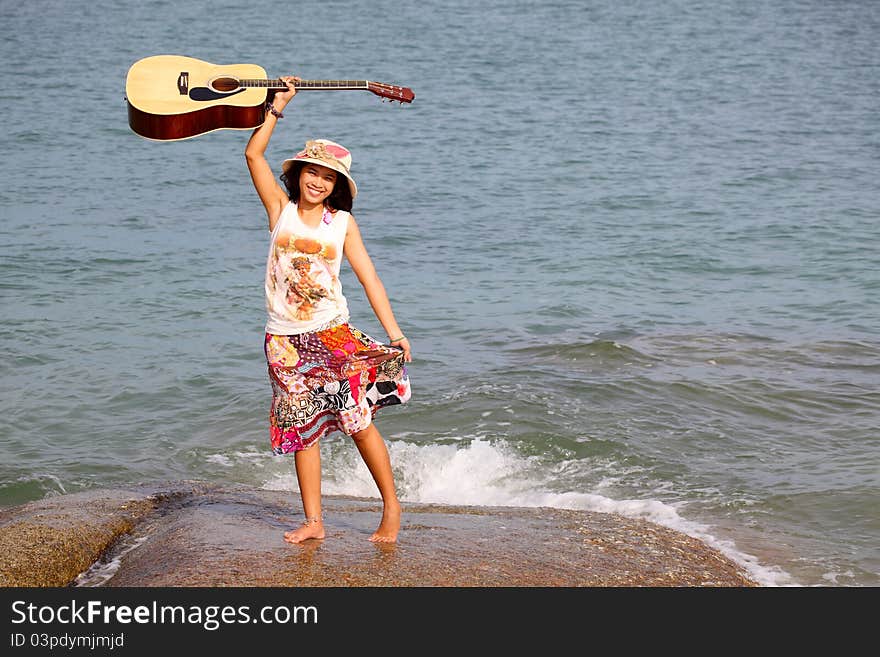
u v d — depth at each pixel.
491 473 11.23
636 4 86.56
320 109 40.09
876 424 12.34
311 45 61.09
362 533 7.68
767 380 13.74
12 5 80.88
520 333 15.84
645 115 39.41
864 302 17.48
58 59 52.62
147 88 6.76
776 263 20.11
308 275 6.58
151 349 14.87
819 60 55.66
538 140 34.31
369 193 26.23
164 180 26.98
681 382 13.62
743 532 9.66
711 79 49.09
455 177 28.36
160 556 7.30
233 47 59.91
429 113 39.41
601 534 8.42
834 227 22.83
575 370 14.15
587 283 18.73
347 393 6.88
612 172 29.25
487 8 83.00
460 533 7.93
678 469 11.22
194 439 12.14
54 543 7.71
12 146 30.94
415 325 16.23
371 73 50.78
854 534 9.62
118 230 21.59
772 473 11.09
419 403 12.88
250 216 23.23
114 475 11.16
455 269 19.61
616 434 12.02
